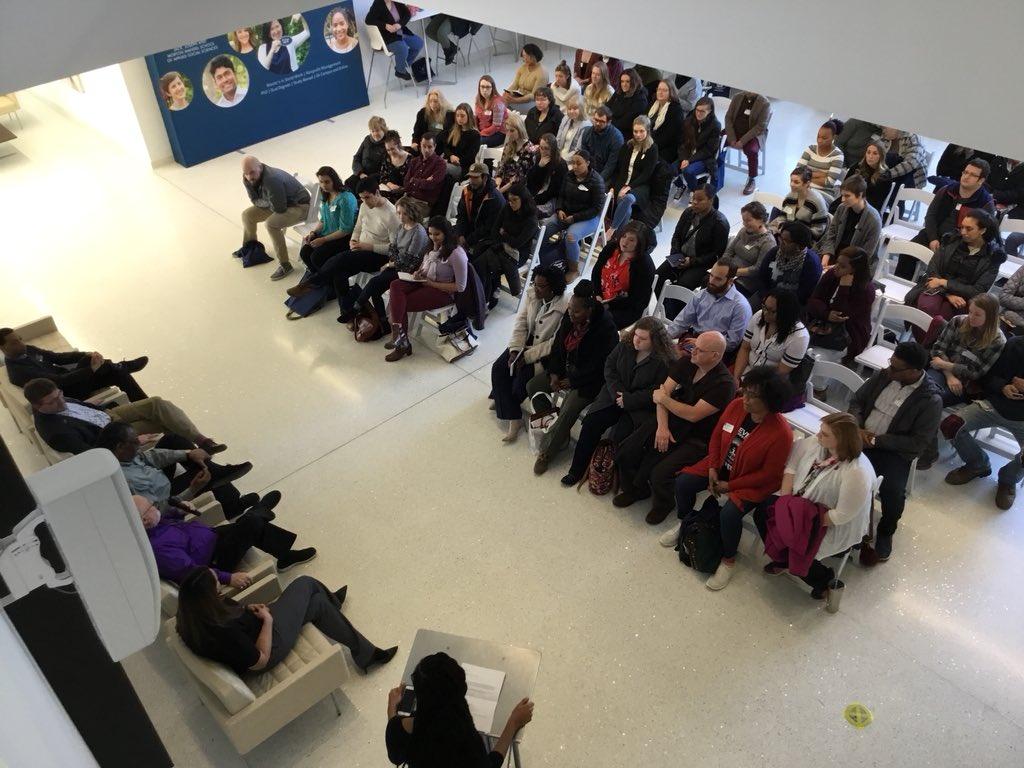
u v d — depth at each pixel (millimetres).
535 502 5074
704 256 6234
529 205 6473
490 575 4617
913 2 1142
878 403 4477
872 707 3852
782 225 5496
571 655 4160
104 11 2055
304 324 6965
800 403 4867
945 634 4148
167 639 3535
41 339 6168
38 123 11242
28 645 3004
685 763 3680
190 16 2172
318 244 6977
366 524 5000
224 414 5980
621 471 4930
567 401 5141
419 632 3463
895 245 6023
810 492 3992
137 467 4398
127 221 8773
